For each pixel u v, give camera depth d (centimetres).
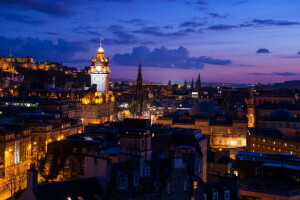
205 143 15275
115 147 12038
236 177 8719
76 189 6706
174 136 13550
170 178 7481
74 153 12556
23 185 13638
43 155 15338
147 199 7006
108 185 6938
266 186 9731
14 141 14425
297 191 9206
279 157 12094
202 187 8075
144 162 8175
